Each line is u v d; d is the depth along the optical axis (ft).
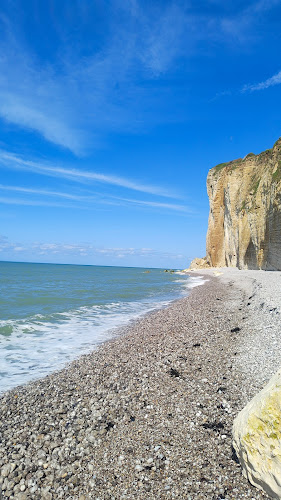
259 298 70.08
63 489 17.57
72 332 57.06
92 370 36.19
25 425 24.27
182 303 90.38
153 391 29.19
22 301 93.45
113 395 28.91
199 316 65.62
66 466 19.43
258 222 172.55
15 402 28.27
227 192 244.01
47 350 45.34
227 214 251.19
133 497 16.58
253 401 17.56
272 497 15.42
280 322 44.80
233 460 18.60
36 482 18.17
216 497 15.96
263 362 32.19
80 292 128.06
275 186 147.23
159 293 130.41
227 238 254.27
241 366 32.94
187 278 246.47
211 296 100.89
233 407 24.81
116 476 18.28
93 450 20.93
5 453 20.77
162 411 25.34
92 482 17.95
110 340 51.47
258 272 159.63
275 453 14.98
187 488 16.78
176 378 31.91
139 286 169.78
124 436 22.25
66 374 35.29
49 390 30.81
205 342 44.34
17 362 39.86
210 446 20.22
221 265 273.75
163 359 38.45
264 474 15.44
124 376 33.53
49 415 25.76
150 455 19.85
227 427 22.20
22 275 247.70
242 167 236.22
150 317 71.00
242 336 44.70
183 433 21.99
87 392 29.99
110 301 102.63
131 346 46.06
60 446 21.56
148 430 22.75
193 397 27.27
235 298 88.22
